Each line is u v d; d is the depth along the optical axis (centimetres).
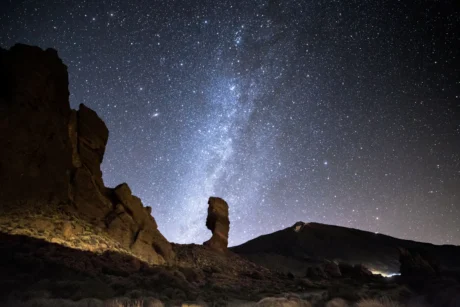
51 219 1959
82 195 2325
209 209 3278
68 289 1238
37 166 2086
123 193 2542
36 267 1456
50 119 2223
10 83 2120
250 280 2339
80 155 2486
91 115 2609
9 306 979
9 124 1994
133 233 2384
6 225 1761
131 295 1272
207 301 1415
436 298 1423
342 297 1541
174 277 1744
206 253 2861
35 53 2255
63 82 2402
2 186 1895
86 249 1884
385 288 1842
